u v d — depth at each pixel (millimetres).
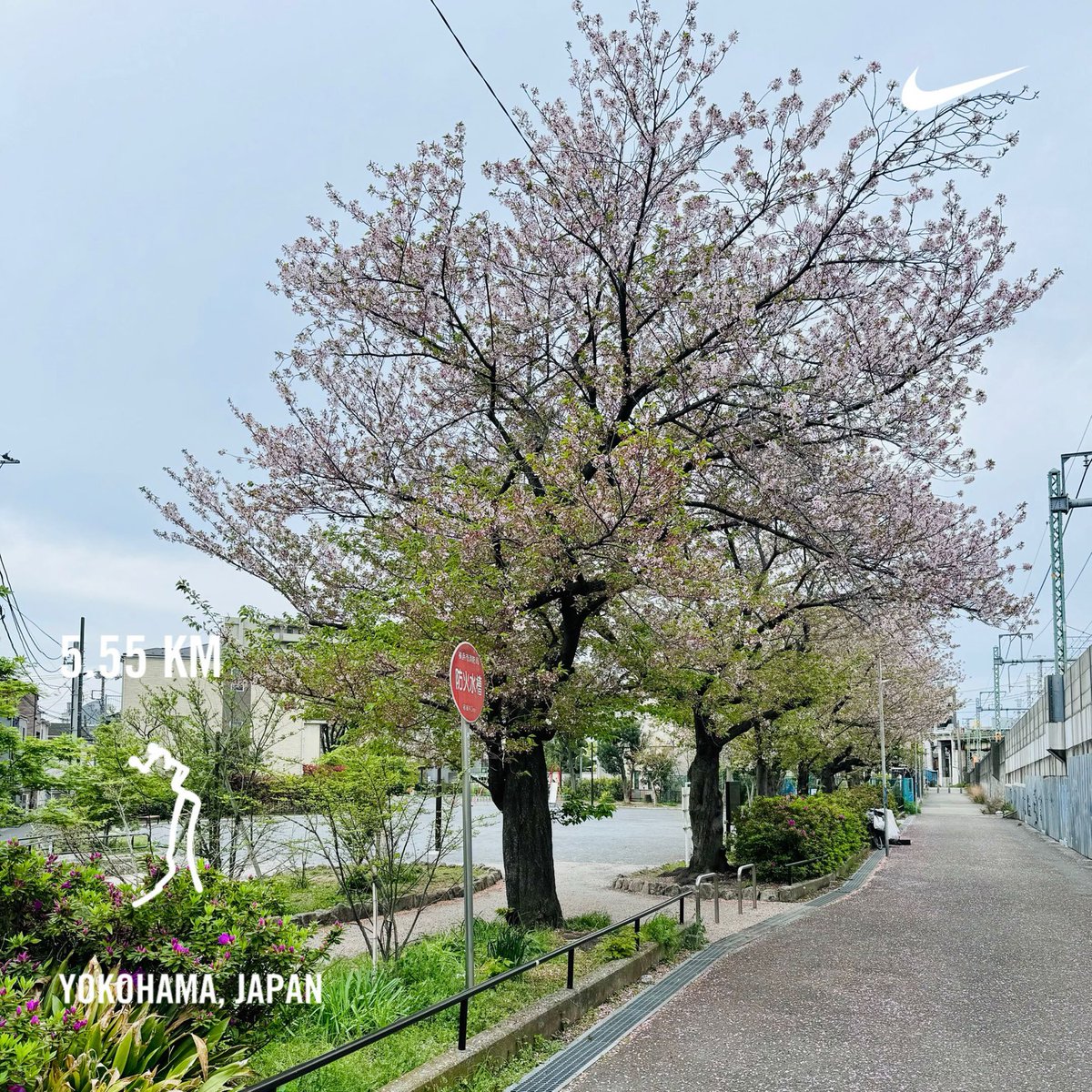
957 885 19109
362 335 12547
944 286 11812
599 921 12000
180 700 13508
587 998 8266
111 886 5539
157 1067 4711
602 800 12586
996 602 13109
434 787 9734
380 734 9734
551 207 11586
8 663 10375
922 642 27328
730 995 9023
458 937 9844
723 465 12695
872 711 32750
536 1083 6398
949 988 9492
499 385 11859
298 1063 5797
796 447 11789
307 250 12141
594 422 9984
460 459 12766
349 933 12188
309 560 12344
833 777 39250
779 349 12055
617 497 9172
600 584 10453
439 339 11977
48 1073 4016
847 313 12164
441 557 9945
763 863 18422
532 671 10406
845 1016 8336
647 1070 6727
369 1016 6711
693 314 11312
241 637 12367
